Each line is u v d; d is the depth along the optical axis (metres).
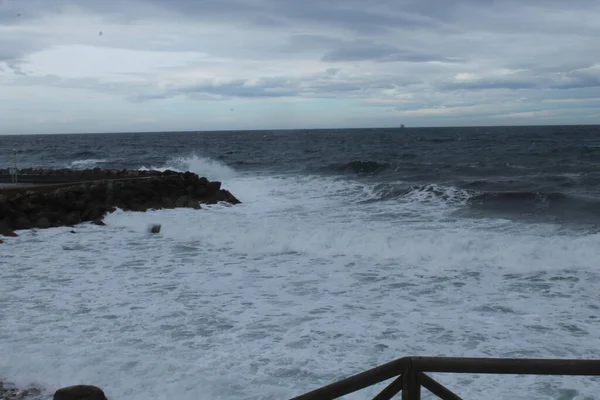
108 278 9.09
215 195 18.84
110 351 5.93
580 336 6.25
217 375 5.31
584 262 9.41
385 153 46.53
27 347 6.05
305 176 27.53
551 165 30.12
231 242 11.84
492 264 9.57
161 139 115.44
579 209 15.77
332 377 5.29
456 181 23.25
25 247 11.72
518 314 7.05
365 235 11.53
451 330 6.50
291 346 6.07
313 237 11.50
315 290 8.28
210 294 8.12
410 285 8.49
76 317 7.09
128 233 13.30
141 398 4.83
